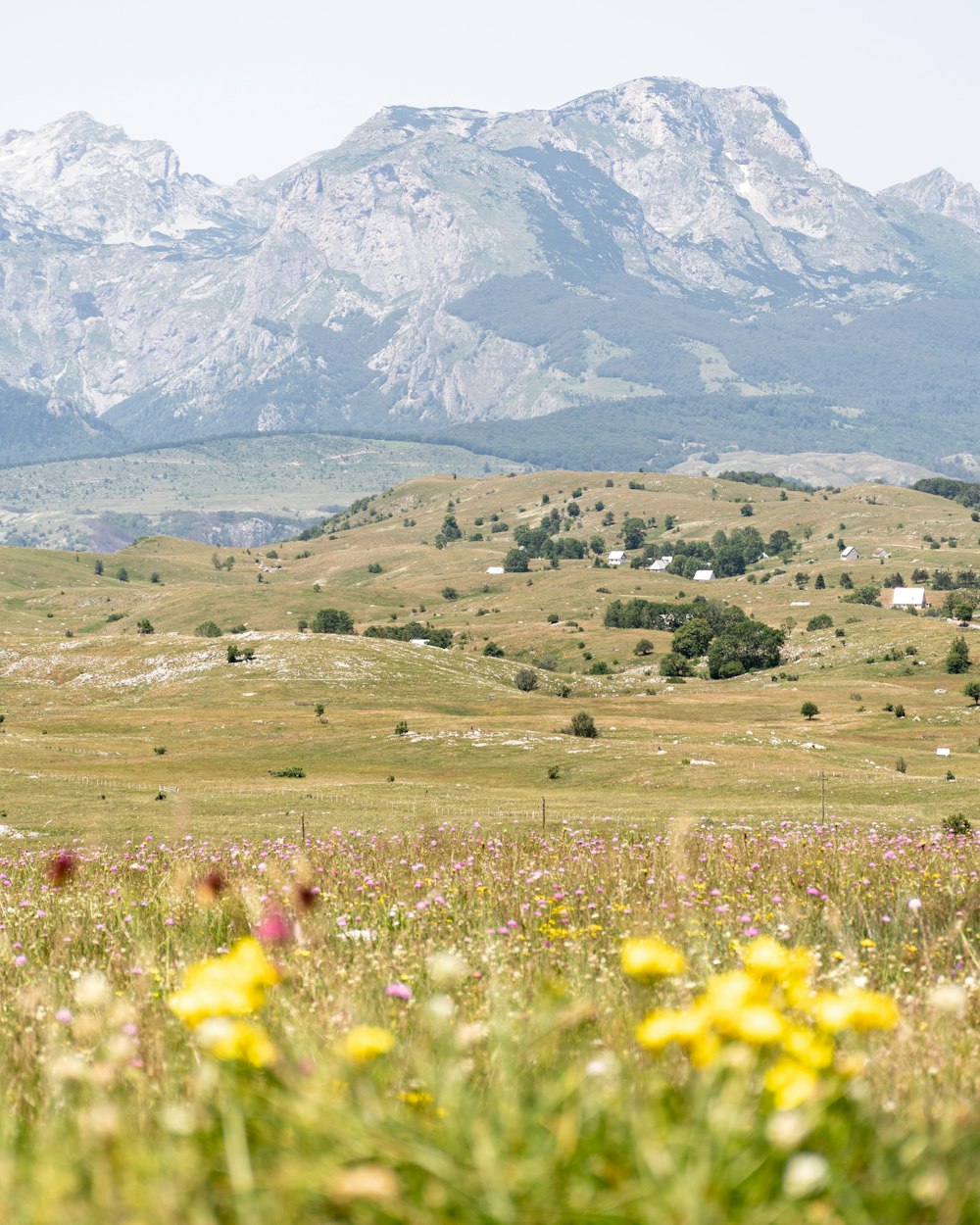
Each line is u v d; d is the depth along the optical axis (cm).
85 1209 247
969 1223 252
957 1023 507
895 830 2714
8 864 1802
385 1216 240
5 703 14038
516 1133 280
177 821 762
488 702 14012
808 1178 238
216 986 344
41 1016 568
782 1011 443
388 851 1686
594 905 959
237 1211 246
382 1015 529
